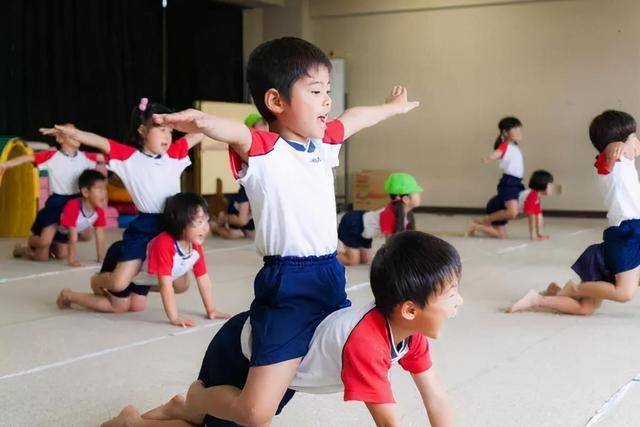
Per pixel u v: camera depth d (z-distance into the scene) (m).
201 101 9.08
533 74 9.12
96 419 2.48
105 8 8.69
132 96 9.03
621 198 3.63
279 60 1.85
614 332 3.54
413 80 9.75
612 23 8.72
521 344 3.33
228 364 1.97
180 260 3.67
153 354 3.21
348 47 10.06
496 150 6.82
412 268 1.69
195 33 9.74
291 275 1.88
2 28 7.78
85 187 5.30
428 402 1.94
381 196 9.25
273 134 1.89
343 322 1.80
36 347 3.31
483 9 9.30
